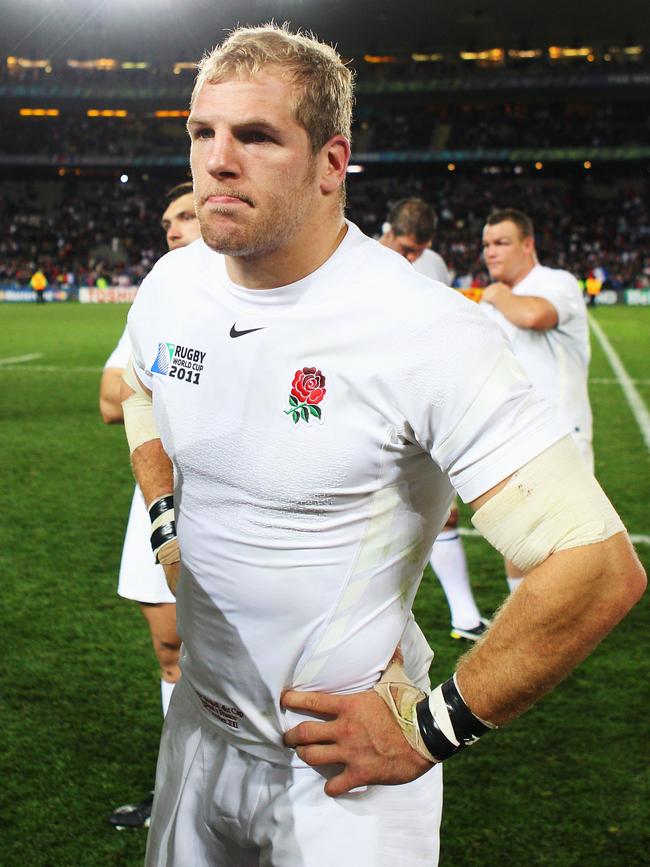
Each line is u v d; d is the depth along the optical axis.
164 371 1.56
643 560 5.38
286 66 1.30
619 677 3.92
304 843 1.53
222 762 1.64
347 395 1.37
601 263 36.53
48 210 43.31
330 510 1.42
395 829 1.54
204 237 1.36
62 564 5.38
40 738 3.40
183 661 1.73
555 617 1.26
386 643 1.52
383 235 4.68
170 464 1.84
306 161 1.33
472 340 1.31
